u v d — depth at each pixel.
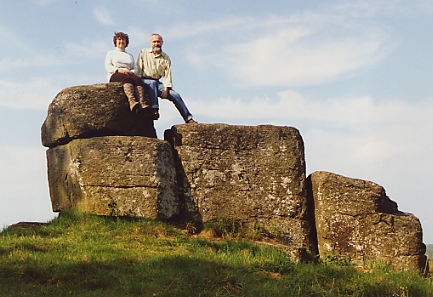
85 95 10.71
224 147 10.95
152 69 11.47
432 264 11.89
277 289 6.97
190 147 10.83
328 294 7.02
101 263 7.45
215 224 10.47
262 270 8.02
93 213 10.09
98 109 10.69
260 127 11.24
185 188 10.67
